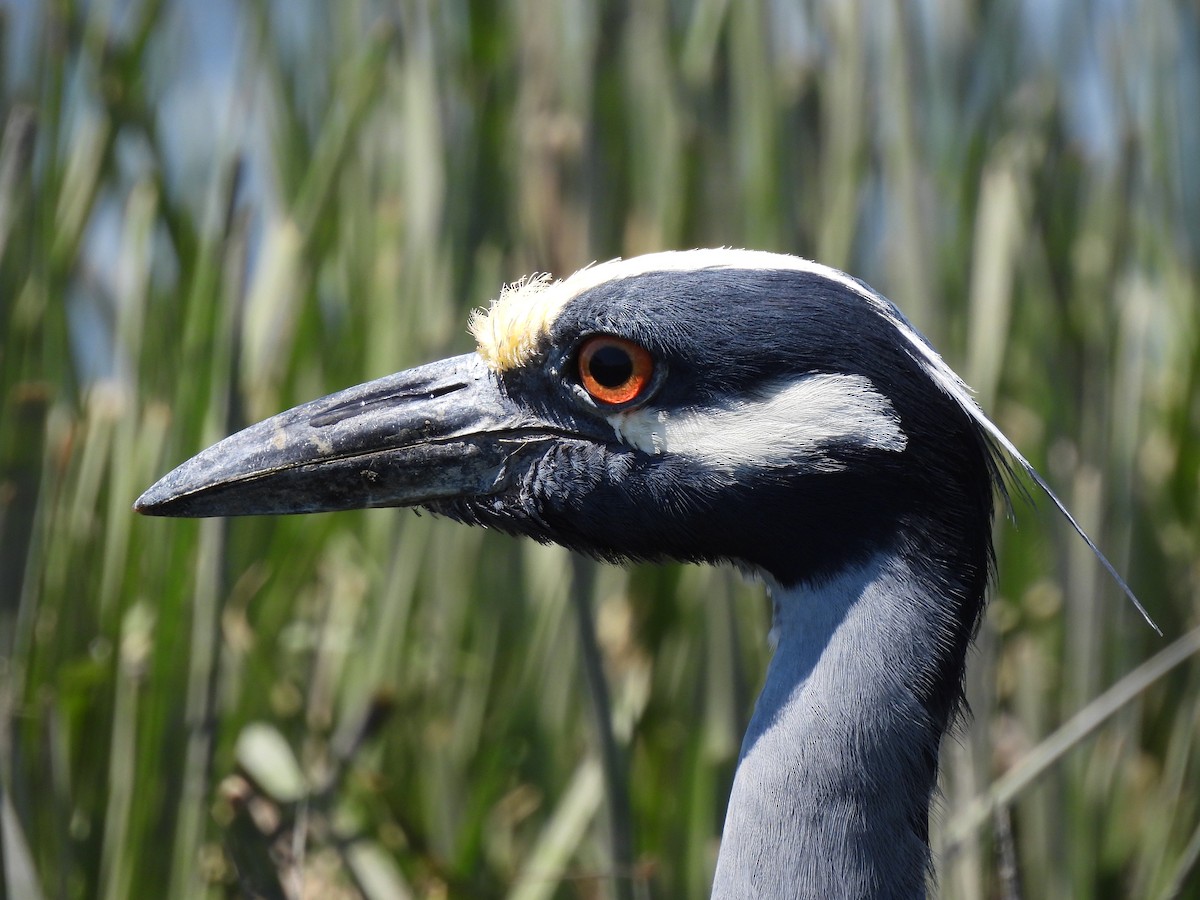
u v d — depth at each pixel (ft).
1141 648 29.19
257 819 24.94
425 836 27.14
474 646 29.01
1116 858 28.40
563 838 25.70
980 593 18.76
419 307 29.19
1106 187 31.91
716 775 26.48
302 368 29.78
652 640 28.91
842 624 18.47
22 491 24.34
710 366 18.71
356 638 29.84
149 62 29.37
